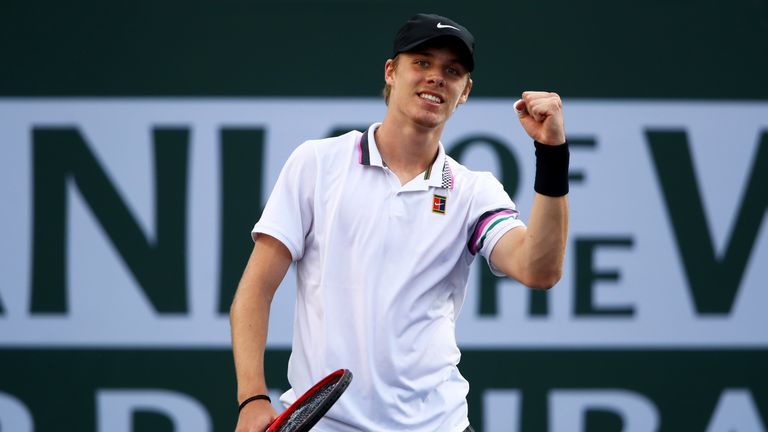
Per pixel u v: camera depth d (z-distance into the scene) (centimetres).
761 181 2219
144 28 2227
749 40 2242
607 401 2186
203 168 2211
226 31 2233
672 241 2208
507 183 2228
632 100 2233
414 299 1066
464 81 1097
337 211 1070
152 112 2216
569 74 2239
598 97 2234
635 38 2242
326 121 2231
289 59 2236
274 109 2227
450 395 1095
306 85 2233
